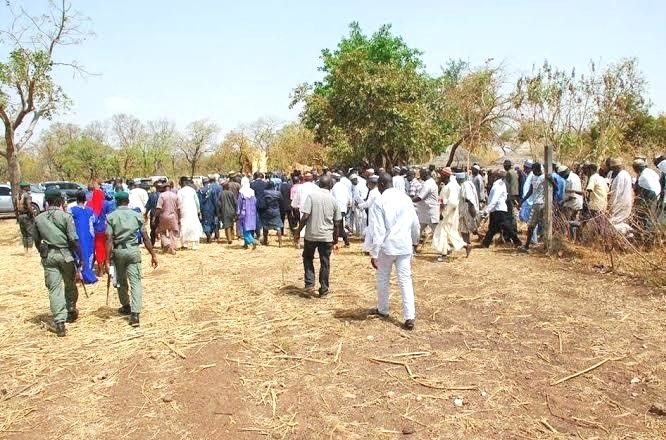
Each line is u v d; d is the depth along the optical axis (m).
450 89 24.36
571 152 17.64
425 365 5.08
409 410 4.24
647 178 9.62
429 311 6.78
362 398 4.46
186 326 6.39
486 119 22.73
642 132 26.20
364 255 10.97
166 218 11.71
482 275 8.66
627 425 3.94
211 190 13.72
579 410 4.18
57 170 50.56
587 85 17.77
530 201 12.70
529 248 11.04
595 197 10.38
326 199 7.55
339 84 20.92
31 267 10.99
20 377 5.07
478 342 5.66
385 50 29.45
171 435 3.99
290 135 43.31
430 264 9.71
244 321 6.52
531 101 18.06
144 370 5.12
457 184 9.97
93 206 9.95
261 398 4.50
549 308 6.73
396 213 6.05
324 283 7.60
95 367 5.25
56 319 6.18
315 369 5.06
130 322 6.52
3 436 4.03
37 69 15.70
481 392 4.51
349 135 21.23
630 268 8.41
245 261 10.68
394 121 20.52
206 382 4.81
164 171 53.97
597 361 5.07
